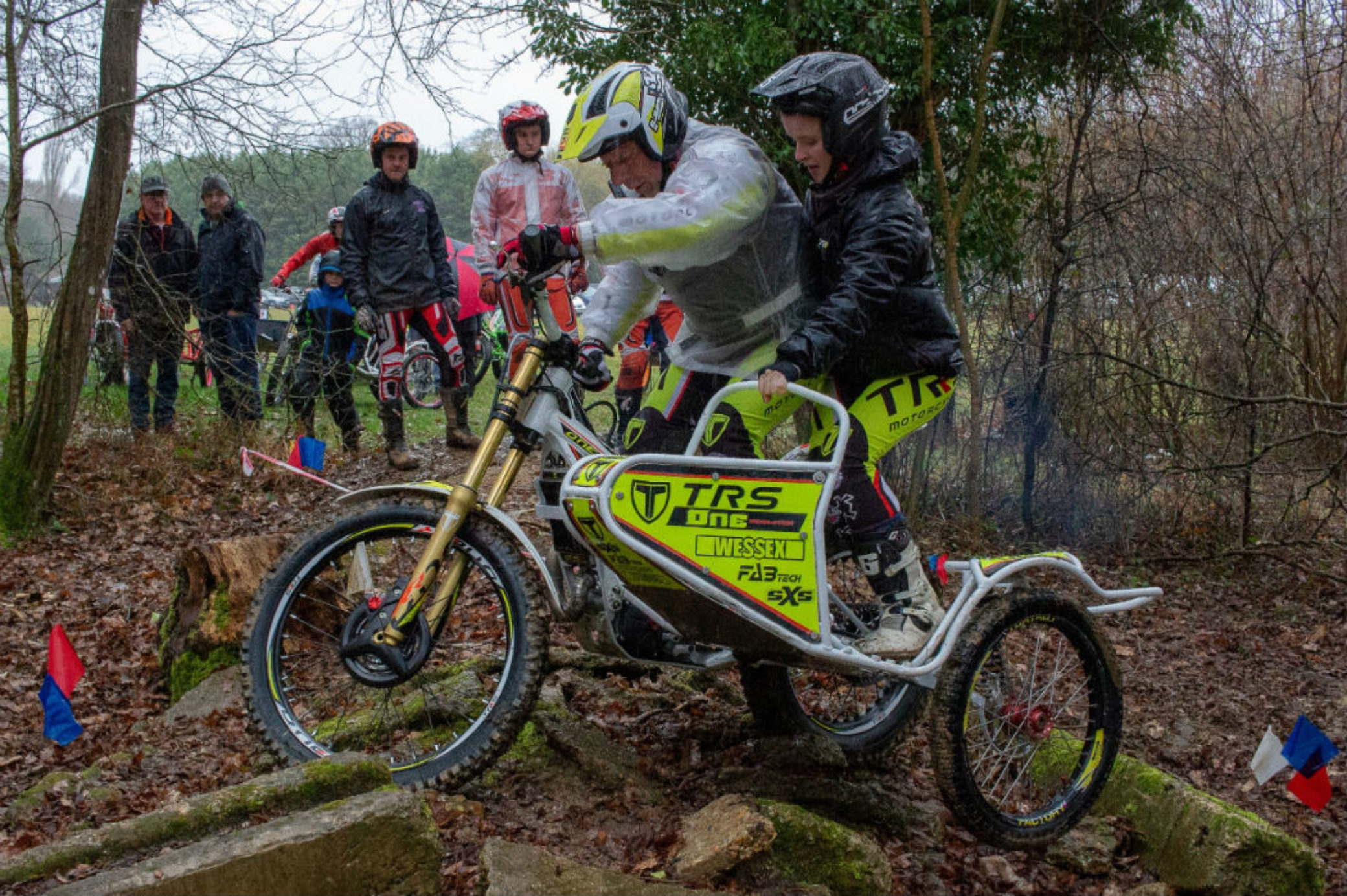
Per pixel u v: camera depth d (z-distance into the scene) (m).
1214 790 4.18
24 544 6.21
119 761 3.51
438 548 3.00
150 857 2.63
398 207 7.31
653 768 3.45
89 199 6.51
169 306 7.62
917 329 3.20
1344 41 7.10
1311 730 3.10
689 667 3.26
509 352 3.21
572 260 2.94
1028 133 7.68
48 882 2.53
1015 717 3.56
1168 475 7.36
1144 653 5.59
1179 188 7.29
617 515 2.90
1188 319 7.34
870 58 7.20
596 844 3.04
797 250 3.18
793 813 3.04
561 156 3.08
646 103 3.03
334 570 3.91
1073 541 7.37
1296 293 7.58
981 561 3.27
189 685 4.18
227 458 7.76
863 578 3.44
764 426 3.24
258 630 3.03
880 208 3.06
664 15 7.64
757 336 3.21
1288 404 7.38
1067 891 3.27
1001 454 7.66
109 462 7.51
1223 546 7.18
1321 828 3.94
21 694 4.28
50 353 6.52
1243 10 7.31
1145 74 7.51
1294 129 7.38
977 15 7.40
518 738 3.44
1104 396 7.34
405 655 2.99
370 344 10.65
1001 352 7.55
